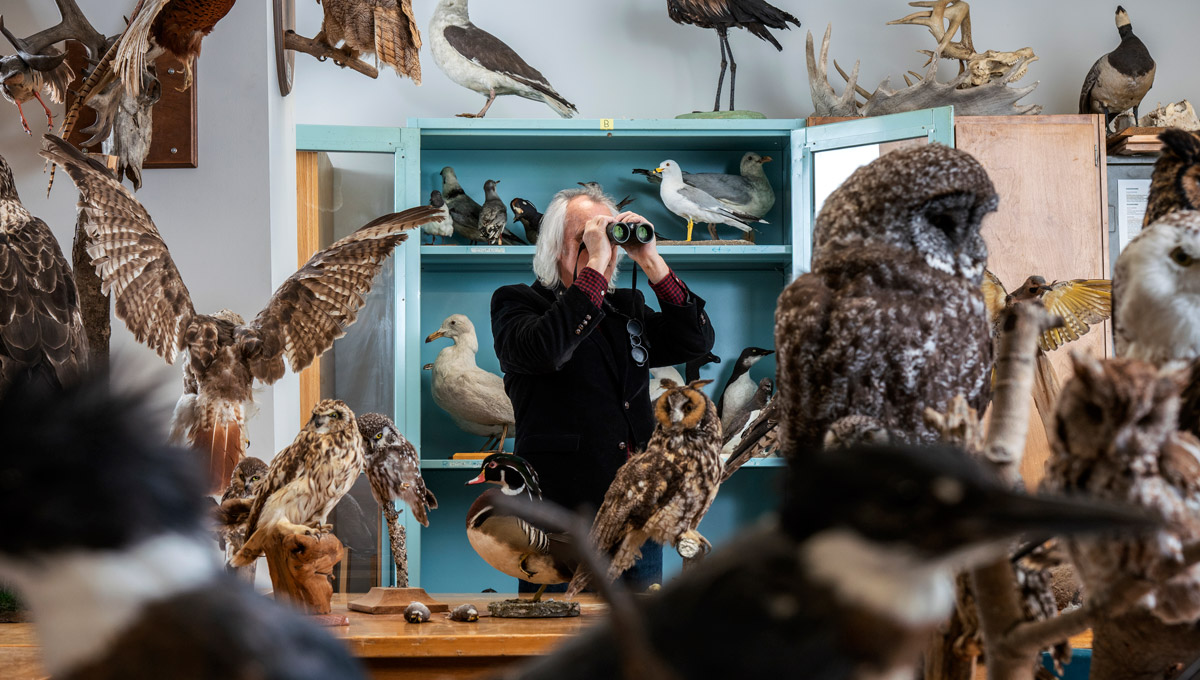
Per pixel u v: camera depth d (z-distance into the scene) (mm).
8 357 1562
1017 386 661
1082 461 619
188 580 442
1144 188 3588
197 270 2303
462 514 3750
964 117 3357
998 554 628
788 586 418
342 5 2031
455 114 3812
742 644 408
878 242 860
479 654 1324
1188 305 749
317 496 1423
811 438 853
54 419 434
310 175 3248
